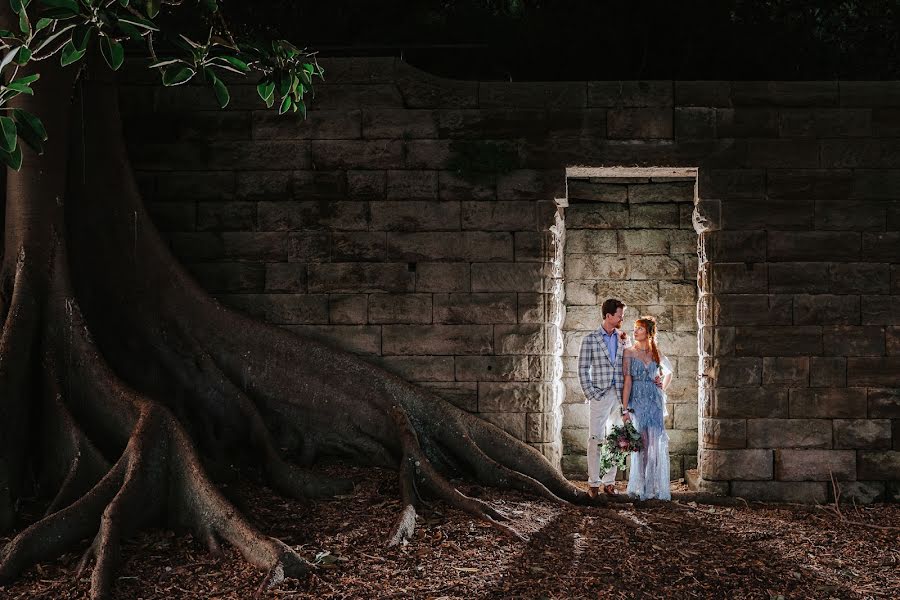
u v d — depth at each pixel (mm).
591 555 6301
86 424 6855
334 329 8336
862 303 8180
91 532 5984
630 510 7594
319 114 8391
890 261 8203
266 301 8352
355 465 7859
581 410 9305
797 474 8141
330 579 5680
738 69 9969
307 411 7969
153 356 7824
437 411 7992
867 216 8211
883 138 8234
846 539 7008
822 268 8211
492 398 8273
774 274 8211
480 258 8320
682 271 9336
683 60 9977
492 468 7762
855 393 8164
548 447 8250
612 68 10102
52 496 6645
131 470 6219
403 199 8352
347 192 8367
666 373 8070
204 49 4938
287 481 7199
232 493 6750
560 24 9867
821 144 8250
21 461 6641
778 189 8242
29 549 5680
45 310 7086
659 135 8297
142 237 7977
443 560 6059
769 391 8180
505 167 8266
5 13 6805
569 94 8328
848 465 8125
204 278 8367
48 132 7289
